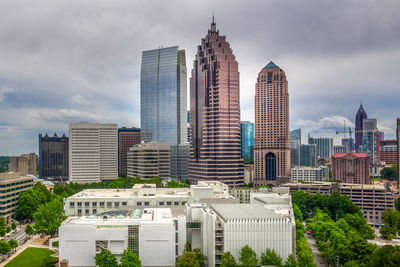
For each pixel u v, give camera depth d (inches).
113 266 6466.5
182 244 7568.9
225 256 6466.5
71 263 6766.7
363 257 7377.0
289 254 6845.5
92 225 6845.5
